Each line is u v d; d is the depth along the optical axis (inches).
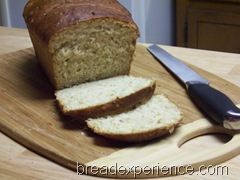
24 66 22.5
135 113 17.3
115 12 19.9
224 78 20.3
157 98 18.3
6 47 25.1
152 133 15.5
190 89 18.6
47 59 20.1
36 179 14.6
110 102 17.0
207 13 34.8
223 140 16.4
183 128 16.6
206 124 16.7
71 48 19.5
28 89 20.2
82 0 20.3
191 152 15.2
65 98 18.3
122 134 15.5
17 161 15.5
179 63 21.5
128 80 20.0
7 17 35.8
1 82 20.9
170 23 37.9
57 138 16.2
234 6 33.6
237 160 15.2
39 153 15.9
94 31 19.5
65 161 15.1
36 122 17.4
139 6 32.6
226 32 35.0
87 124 16.5
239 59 22.1
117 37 20.0
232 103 16.8
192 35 36.4
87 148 15.6
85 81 20.4
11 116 17.8
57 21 19.2
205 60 22.2
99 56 20.1
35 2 22.1
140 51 23.4
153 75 20.9
